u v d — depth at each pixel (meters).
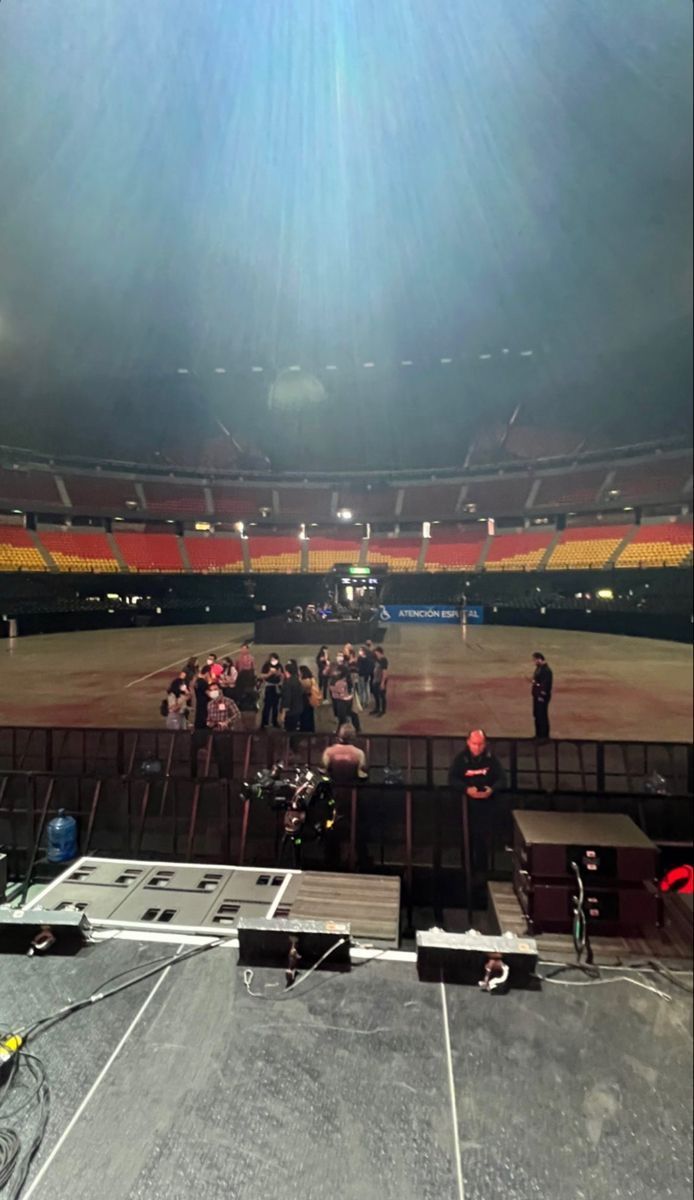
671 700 7.38
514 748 3.76
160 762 3.51
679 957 2.20
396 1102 1.53
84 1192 1.27
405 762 3.76
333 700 5.51
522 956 2.05
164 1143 1.41
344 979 2.06
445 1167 1.32
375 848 3.28
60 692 6.61
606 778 3.58
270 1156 1.36
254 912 2.54
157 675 8.27
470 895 3.11
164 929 2.41
